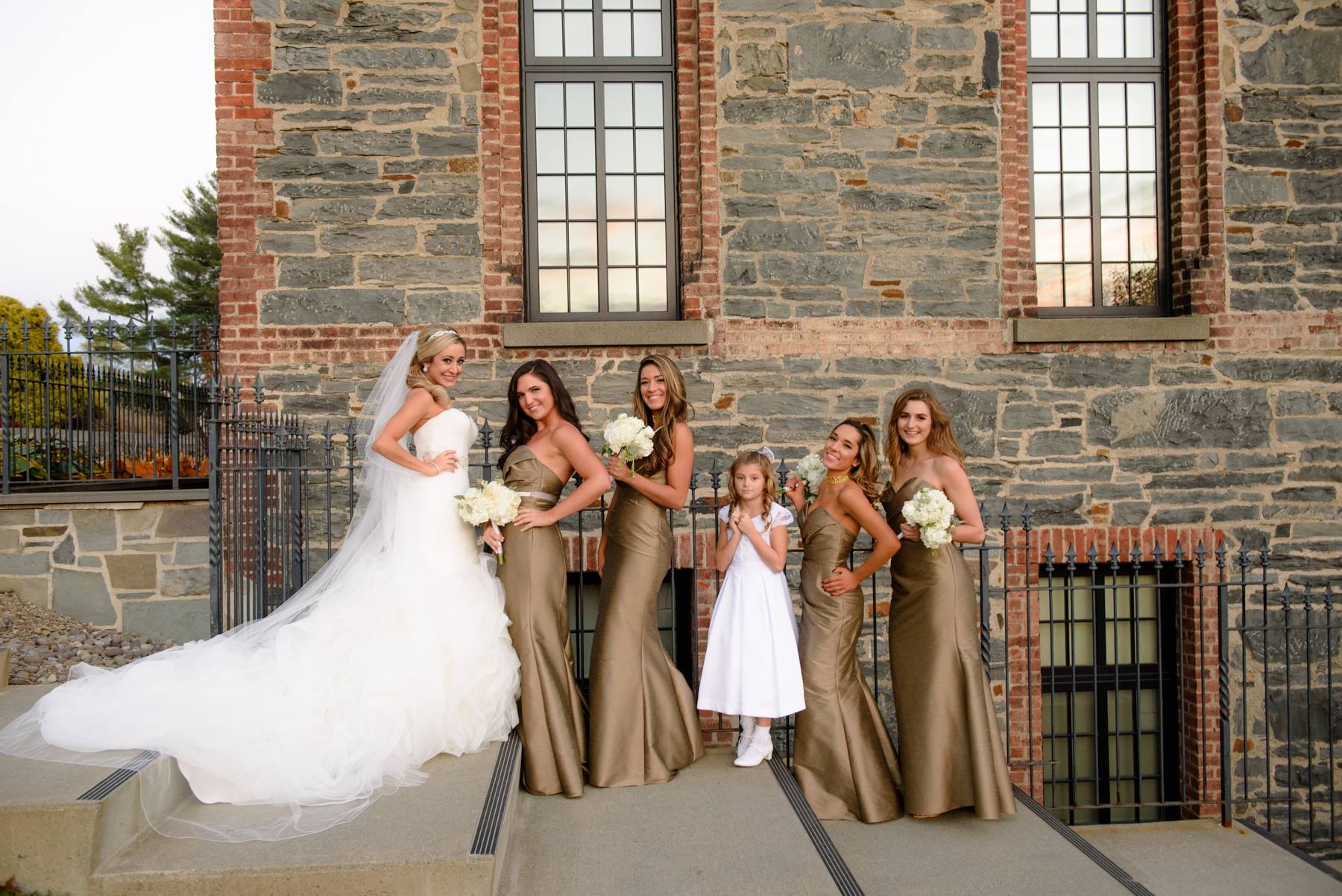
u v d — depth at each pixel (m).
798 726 4.11
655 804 3.66
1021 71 6.09
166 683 3.43
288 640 3.45
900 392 5.95
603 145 6.10
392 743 3.29
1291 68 6.11
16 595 5.41
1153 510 5.99
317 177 5.73
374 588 3.63
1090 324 5.91
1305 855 4.81
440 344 3.85
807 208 5.94
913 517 3.83
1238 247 6.08
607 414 5.83
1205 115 6.08
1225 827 5.16
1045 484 5.96
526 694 3.77
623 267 6.12
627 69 6.09
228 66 5.68
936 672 3.99
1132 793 6.23
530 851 3.24
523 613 3.80
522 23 6.07
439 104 5.79
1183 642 5.79
